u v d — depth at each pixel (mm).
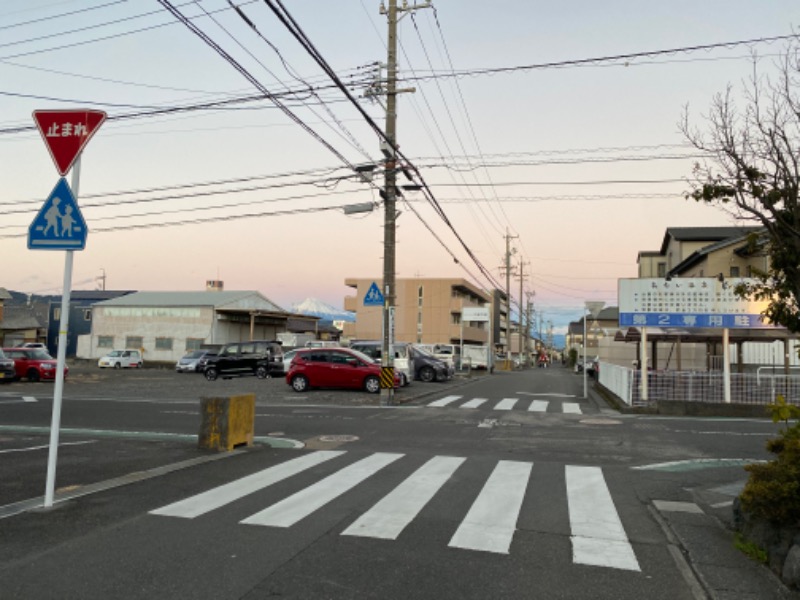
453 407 16766
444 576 4297
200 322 46281
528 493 6859
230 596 3895
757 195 5102
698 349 30766
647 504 6531
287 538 5062
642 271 49125
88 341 48625
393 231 17969
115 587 4016
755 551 4770
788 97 5422
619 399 18750
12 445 9773
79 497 6352
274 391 20797
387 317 17672
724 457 9570
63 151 6203
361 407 16484
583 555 4801
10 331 52938
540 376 42375
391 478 7508
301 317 52938
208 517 5660
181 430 11742
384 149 16859
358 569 4391
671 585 4234
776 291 5328
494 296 89188
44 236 6121
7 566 4371
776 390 15859
